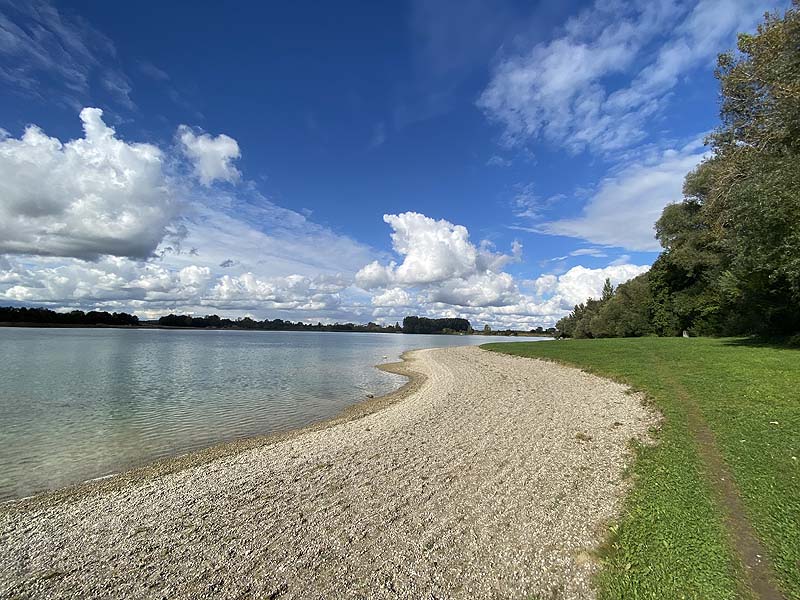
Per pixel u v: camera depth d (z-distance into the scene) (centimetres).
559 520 677
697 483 740
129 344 7475
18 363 3888
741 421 1037
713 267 3388
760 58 2202
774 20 2212
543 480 842
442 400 1852
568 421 1298
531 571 553
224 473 984
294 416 1814
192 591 539
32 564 616
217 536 677
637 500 711
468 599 507
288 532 679
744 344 2395
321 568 578
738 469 779
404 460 1014
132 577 575
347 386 2773
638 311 5053
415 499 786
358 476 919
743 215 1995
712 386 1430
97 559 625
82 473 1086
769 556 527
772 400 1151
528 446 1071
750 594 467
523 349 4306
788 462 774
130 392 2423
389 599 512
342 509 756
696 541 566
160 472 1068
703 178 3422
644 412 1307
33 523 757
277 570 577
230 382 2917
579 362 2634
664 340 3328
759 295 2186
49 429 1564
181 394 2384
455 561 582
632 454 952
